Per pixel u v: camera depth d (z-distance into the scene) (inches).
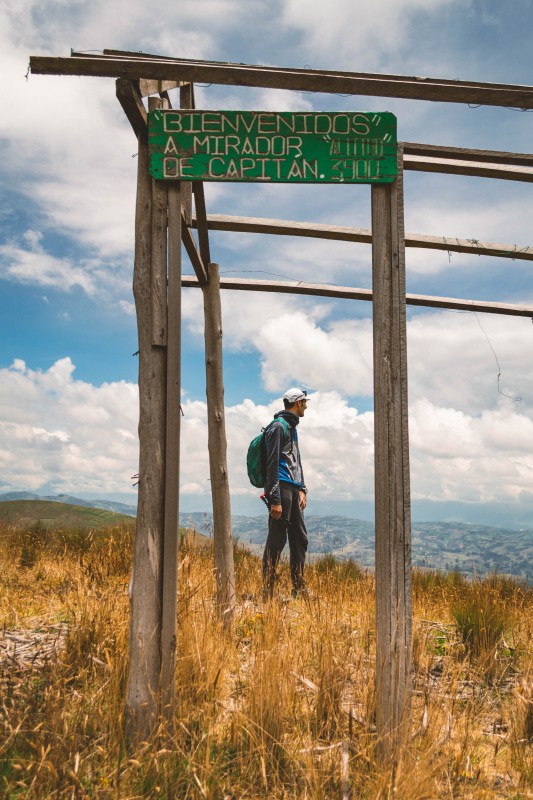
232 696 122.2
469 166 147.9
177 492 112.8
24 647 141.8
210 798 86.4
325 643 134.7
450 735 107.0
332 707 111.2
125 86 107.2
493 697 134.7
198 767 94.4
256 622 165.5
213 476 184.1
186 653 123.5
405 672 107.5
